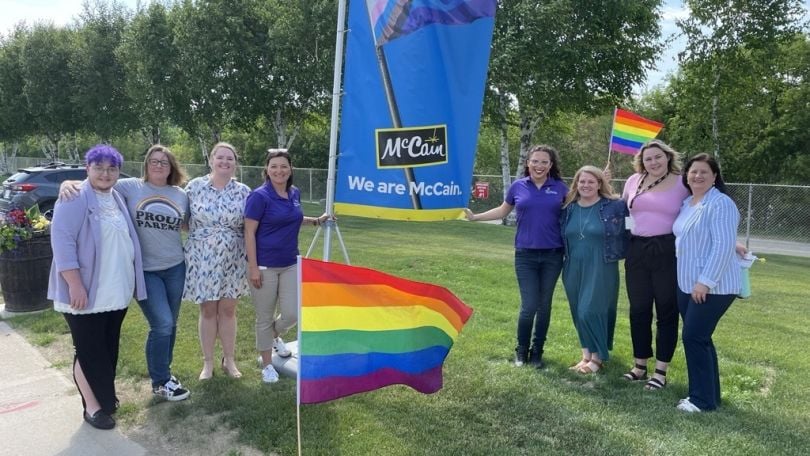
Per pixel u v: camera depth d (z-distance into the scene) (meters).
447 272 8.80
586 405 3.99
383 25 3.98
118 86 27.06
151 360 4.00
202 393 4.11
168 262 4.03
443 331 3.68
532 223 4.66
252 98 21.41
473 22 4.02
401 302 3.51
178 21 20.97
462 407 3.91
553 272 4.70
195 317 6.00
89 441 3.49
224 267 4.21
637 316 4.43
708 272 3.79
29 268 6.23
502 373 4.57
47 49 28.80
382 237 13.62
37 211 6.53
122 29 27.06
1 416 3.81
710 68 18.17
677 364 4.89
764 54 17.81
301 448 3.30
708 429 3.62
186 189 4.20
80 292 3.45
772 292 8.55
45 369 4.66
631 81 19.39
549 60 17.11
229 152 4.21
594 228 4.45
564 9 16.42
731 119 20.80
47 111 29.05
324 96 21.64
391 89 4.04
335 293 3.29
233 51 20.59
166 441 3.49
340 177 4.28
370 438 3.43
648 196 4.29
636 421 3.73
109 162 3.59
